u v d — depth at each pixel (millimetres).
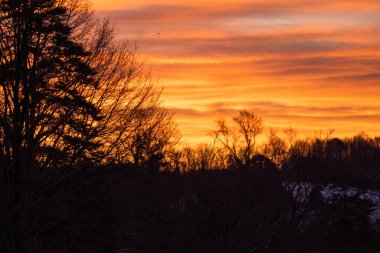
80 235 40594
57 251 40094
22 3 40531
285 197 42031
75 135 40500
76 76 41812
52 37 41906
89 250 40969
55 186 38344
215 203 37781
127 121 42625
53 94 40656
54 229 38656
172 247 38125
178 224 38281
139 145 42906
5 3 40656
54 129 38875
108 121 42219
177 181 40344
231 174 40500
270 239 39062
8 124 36969
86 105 40969
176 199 39469
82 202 40250
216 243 37594
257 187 39781
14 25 40375
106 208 40781
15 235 33156
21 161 35594
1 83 38938
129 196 40750
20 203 33781
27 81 39281
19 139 37031
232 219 37812
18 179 35938
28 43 40625
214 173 40062
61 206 39344
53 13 41844
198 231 37812
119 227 40406
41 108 39781
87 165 40062
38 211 35531
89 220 39906
